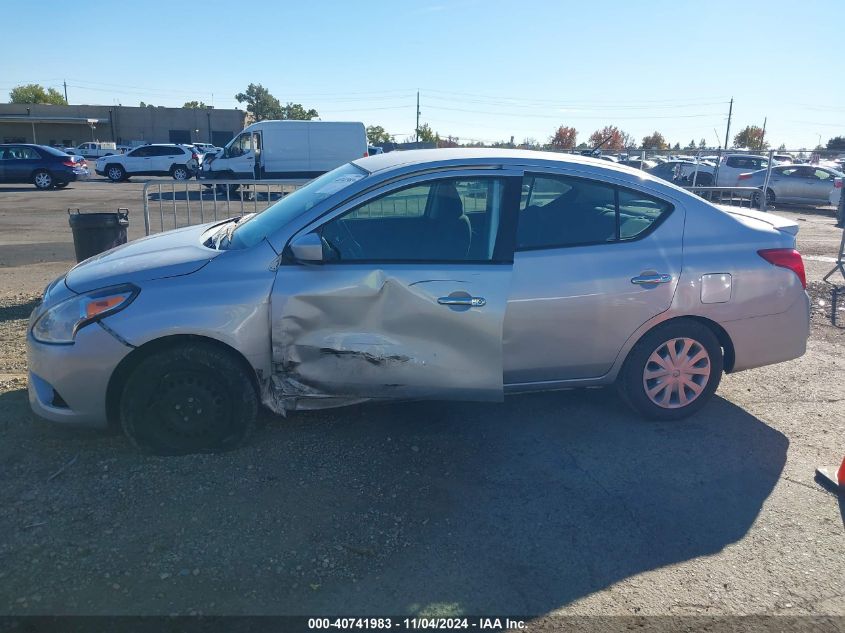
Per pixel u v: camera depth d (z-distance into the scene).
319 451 4.04
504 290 3.98
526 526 3.39
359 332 3.93
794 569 3.12
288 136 24.41
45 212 17.78
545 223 4.17
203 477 3.70
